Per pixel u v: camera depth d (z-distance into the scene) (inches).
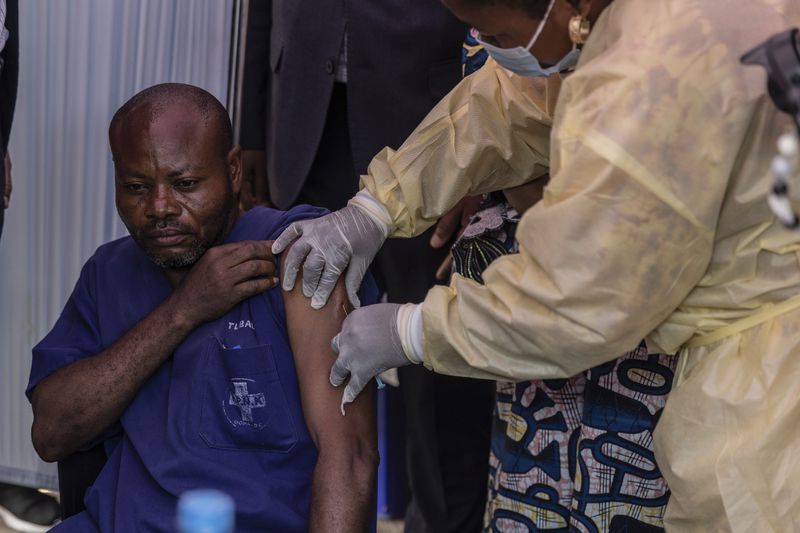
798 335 59.7
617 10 59.9
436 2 100.6
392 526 123.6
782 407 59.3
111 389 71.7
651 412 75.5
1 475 113.8
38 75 105.3
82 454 77.5
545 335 60.5
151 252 72.9
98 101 105.4
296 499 71.5
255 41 113.7
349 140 108.7
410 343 66.6
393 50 101.8
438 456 109.1
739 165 58.2
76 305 77.6
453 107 78.5
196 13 105.7
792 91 46.7
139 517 70.6
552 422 82.1
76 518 73.7
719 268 61.1
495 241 87.4
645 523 77.1
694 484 61.4
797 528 58.8
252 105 115.7
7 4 94.5
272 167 111.1
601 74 58.0
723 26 56.8
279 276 73.8
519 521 84.4
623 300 58.5
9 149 107.2
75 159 106.5
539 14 60.6
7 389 111.6
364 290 78.7
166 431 72.2
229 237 76.2
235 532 69.1
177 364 72.9
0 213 95.4
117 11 103.7
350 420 70.8
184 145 71.0
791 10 58.1
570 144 58.3
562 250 58.3
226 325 72.4
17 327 110.5
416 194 76.9
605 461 77.3
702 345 63.7
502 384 87.1
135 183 71.5
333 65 104.0
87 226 107.9
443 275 108.0
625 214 57.1
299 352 72.2
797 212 58.2
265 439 71.7
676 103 56.3
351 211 76.0
